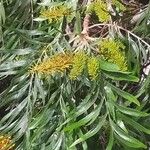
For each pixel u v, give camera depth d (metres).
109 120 0.54
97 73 0.53
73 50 0.55
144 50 0.61
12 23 0.72
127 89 0.65
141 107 0.62
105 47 0.53
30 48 0.61
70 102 0.60
